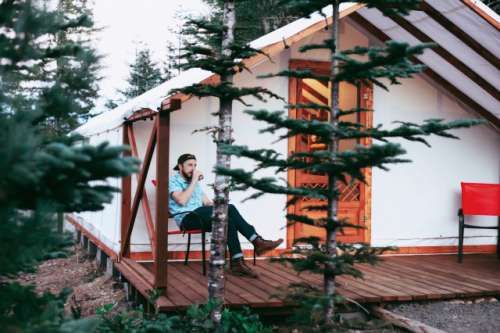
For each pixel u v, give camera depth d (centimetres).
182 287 475
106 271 691
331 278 295
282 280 510
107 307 375
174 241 618
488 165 746
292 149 651
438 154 722
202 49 374
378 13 624
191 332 364
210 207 539
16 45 211
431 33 622
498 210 665
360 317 459
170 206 562
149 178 616
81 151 175
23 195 190
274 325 439
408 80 704
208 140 625
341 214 674
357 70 283
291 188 282
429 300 483
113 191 202
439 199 722
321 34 658
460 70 659
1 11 213
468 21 571
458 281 536
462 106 729
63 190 186
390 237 698
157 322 356
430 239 717
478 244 741
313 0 300
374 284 512
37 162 169
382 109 696
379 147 255
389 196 699
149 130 611
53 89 232
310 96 671
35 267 242
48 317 199
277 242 529
